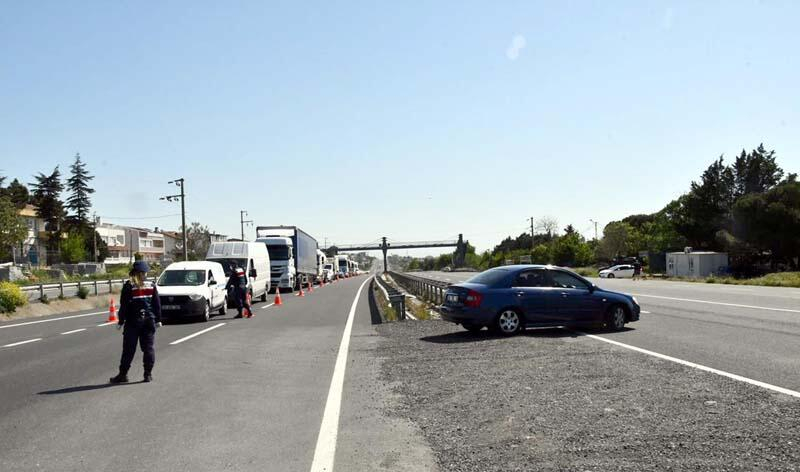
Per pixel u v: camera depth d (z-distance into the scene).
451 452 6.23
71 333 18.53
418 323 19.42
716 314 19.47
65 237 92.44
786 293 30.39
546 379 9.64
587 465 5.69
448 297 16.20
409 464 5.91
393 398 8.79
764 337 13.85
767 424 6.83
